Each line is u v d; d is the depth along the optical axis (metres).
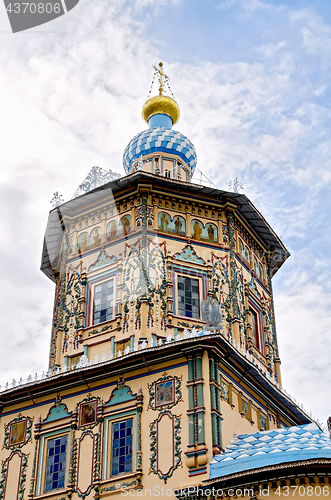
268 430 23.78
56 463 23.80
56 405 24.97
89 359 26.00
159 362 23.36
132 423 22.92
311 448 19.75
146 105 35.59
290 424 28.36
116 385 23.92
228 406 22.98
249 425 24.19
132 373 23.81
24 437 24.98
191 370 22.48
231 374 24.03
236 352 23.28
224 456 20.62
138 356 23.33
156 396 22.86
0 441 25.44
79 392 24.69
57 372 26.12
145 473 21.56
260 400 25.98
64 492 22.69
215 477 19.97
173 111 35.53
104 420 23.47
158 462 21.52
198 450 20.78
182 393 22.34
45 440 24.53
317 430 22.25
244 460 19.98
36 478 23.67
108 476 22.30
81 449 23.39
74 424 24.02
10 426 25.59
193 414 21.62
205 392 21.92
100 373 24.28
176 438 21.59
